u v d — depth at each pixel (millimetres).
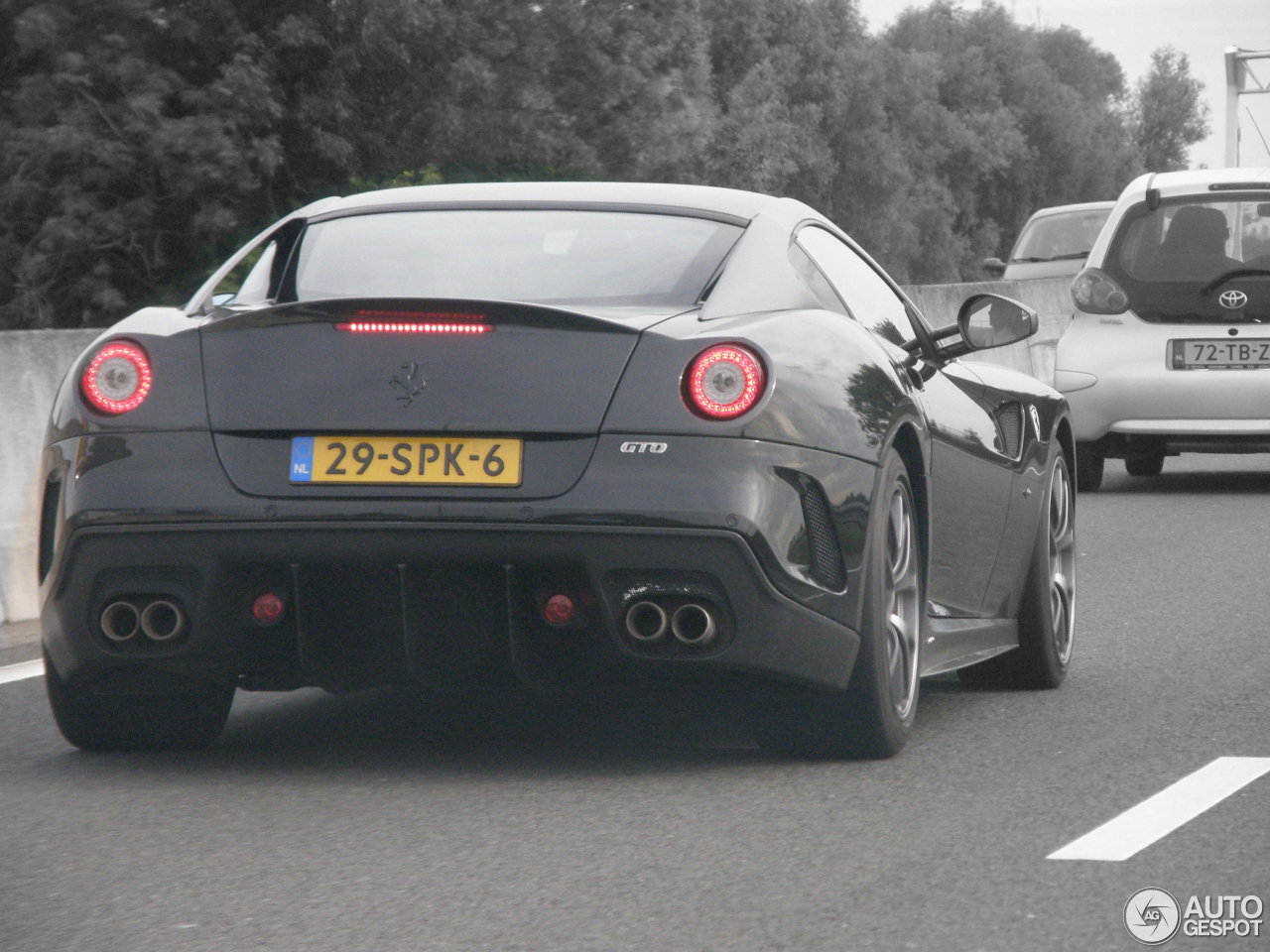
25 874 8609
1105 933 7508
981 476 12844
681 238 10984
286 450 10023
